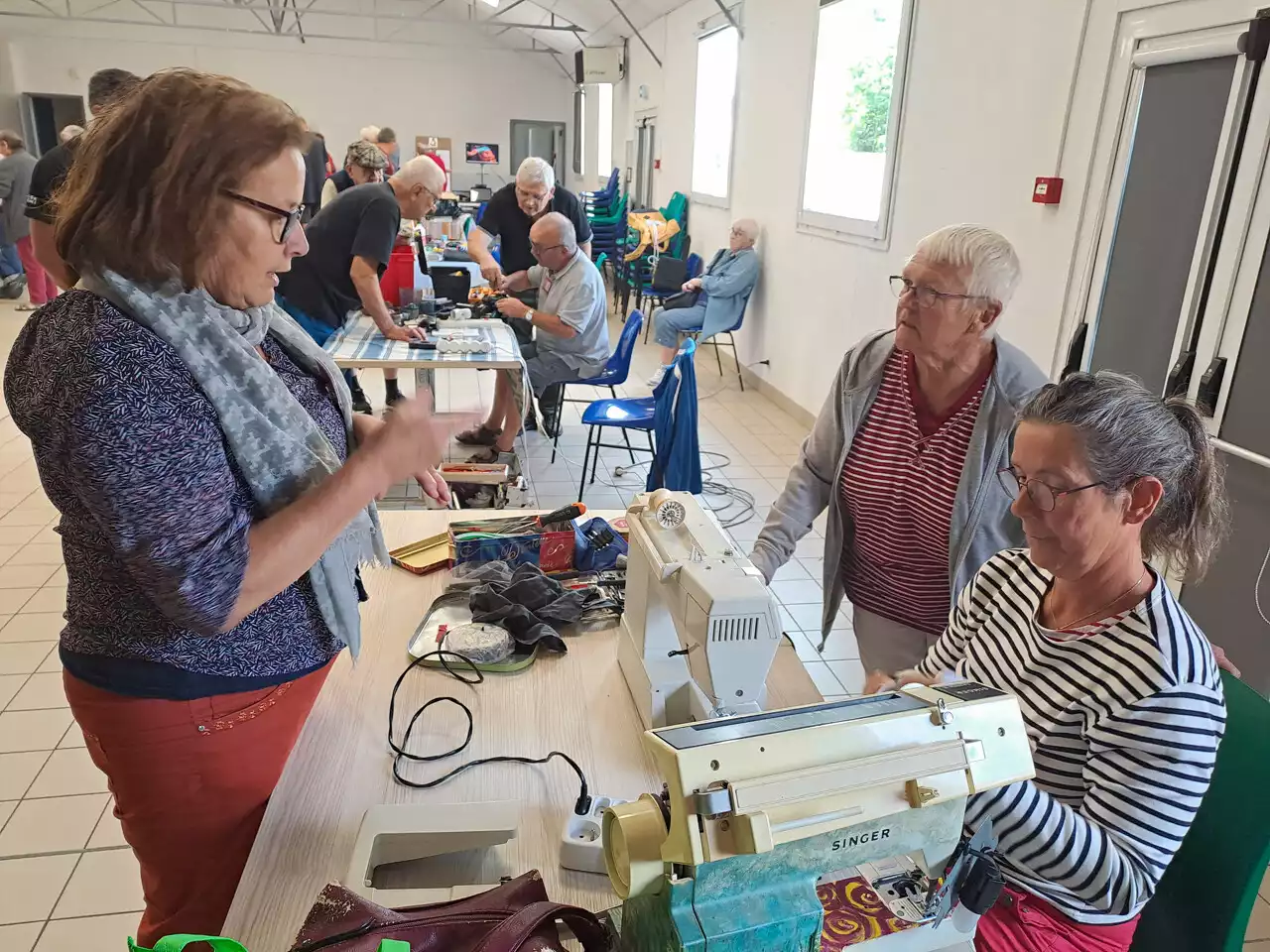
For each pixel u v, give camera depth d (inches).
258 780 46.2
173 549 35.0
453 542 68.0
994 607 49.1
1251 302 90.2
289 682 46.5
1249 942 75.0
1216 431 95.0
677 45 324.5
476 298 197.3
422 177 149.6
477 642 55.7
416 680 53.7
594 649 58.6
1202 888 44.6
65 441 34.2
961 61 142.3
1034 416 41.5
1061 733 41.9
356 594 53.4
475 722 50.1
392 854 40.4
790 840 27.6
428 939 32.9
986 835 35.2
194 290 37.5
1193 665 38.8
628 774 46.3
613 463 181.8
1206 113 94.6
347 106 550.0
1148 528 43.4
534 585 61.7
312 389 48.0
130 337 35.2
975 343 60.3
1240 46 88.1
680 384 131.7
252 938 35.7
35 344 36.1
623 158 429.7
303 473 41.1
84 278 36.2
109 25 501.7
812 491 72.6
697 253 310.8
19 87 497.7
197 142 34.4
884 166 169.2
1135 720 38.8
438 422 40.3
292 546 38.1
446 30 545.3
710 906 28.8
